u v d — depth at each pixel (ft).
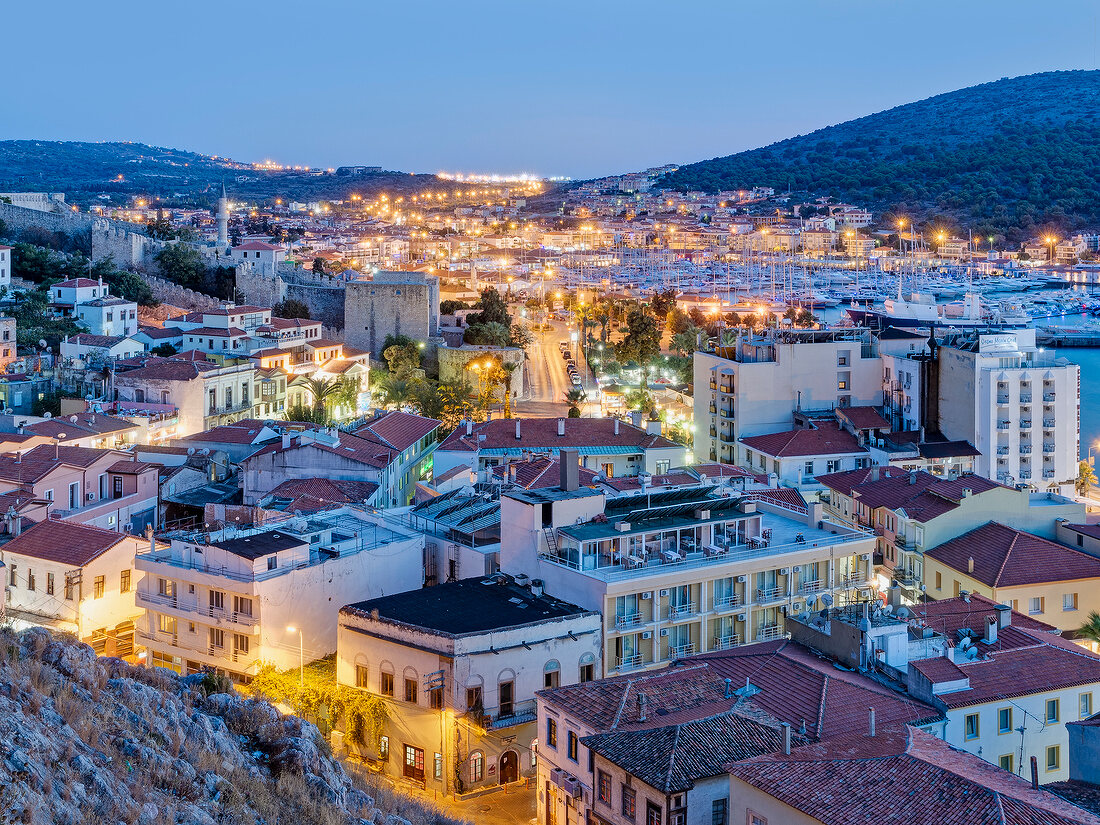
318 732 212.64
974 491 400.06
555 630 299.17
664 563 326.44
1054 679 269.03
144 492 471.62
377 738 292.40
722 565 326.03
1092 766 213.46
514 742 289.94
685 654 320.70
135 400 636.48
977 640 288.10
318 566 332.39
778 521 379.35
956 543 388.98
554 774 255.09
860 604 294.25
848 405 608.19
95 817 150.10
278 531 353.51
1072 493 573.33
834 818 185.37
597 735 236.43
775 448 555.69
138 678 204.74
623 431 540.93
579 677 304.09
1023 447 564.71
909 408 586.86
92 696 184.75
